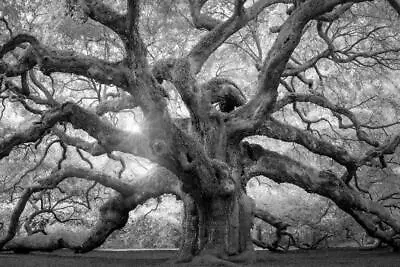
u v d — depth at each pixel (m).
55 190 34.44
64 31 24.89
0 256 26.78
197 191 19.97
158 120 18.45
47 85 32.03
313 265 20.05
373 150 28.41
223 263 19.58
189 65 21.25
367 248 34.31
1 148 20.50
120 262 22.62
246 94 33.75
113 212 25.89
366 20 30.47
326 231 38.34
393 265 20.30
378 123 35.38
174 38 29.30
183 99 21.80
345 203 27.08
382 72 33.12
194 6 25.45
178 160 18.89
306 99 26.58
